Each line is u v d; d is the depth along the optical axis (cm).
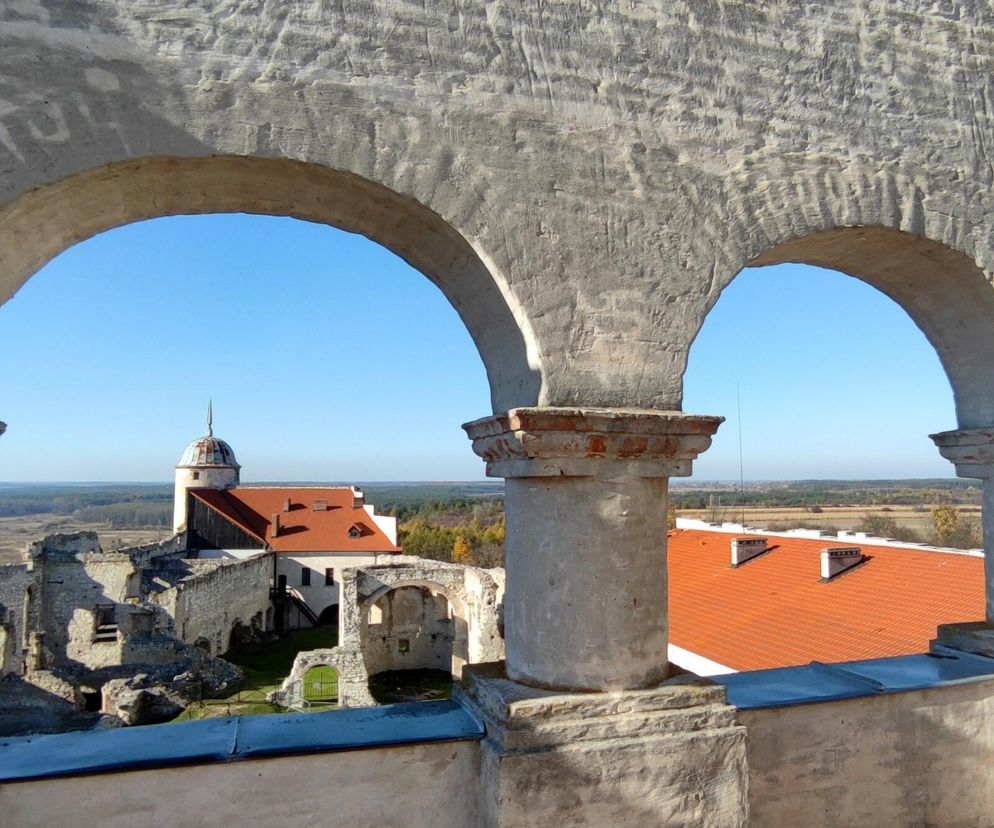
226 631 3291
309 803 360
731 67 446
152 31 341
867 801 463
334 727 391
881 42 491
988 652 524
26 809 329
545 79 402
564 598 382
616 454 386
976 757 496
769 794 439
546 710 361
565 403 385
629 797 365
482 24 394
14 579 2622
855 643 1481
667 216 419
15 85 321
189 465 4616
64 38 329
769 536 2322
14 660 2531
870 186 473
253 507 4450
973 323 539
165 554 3834
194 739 375
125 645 2617
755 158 445
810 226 455
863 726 466
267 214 425
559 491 386
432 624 3112
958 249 496
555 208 396
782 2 467
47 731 2084
